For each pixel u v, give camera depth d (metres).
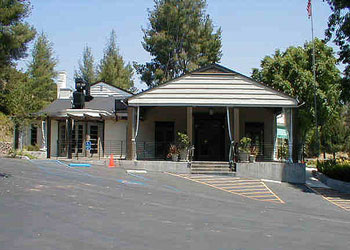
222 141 26.06
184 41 45.56
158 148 26.39
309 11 30.44
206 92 22.58
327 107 31.20
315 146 38.91
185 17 45.28
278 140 33.09
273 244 7.75
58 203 10.81
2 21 13.49
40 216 9.12
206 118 26.16
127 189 14.69
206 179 19.78
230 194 16.27
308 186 20.41
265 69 32.75
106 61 55.31
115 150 27.34
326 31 20.19
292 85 31.86
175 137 26.50
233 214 11.23
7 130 31.44
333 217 12.45
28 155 25.09
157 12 46.22
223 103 22.48
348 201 16.59
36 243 6.94
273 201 15.55
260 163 21.55
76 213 9.69
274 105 22.38
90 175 17.88
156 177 19.34
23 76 35.22
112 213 9.99
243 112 26.30
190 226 9.02
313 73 30.56
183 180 19.05
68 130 25.92
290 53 32.91
